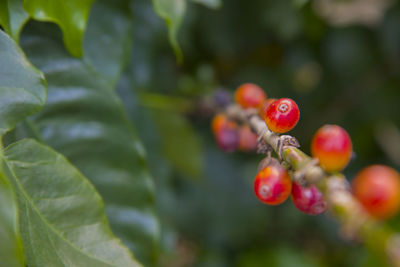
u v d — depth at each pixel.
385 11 0.63
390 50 0.63
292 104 0.24
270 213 0.63
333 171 0.22
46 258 0.24
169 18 0.31
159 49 0.49
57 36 0.30
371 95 0.65
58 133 0.29
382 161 0.68
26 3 0.27
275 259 0.61
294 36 0.60
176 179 0.58
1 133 0.24
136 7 0.42
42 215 0.25
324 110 0.66
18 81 0.25
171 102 0.49
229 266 0.62
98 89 0.30
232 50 0.57
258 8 0.55
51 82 0.29
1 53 0.25
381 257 0.19
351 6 0.60
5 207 0.22
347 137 0.22
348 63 0.64
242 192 0.61
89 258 0.25
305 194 0.24
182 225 0.58
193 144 0.51
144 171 0.31
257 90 0.31
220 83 0.60
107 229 0.26
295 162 0.23
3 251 0.21
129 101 0.38
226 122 0.34
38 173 0.25
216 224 0.60
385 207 0.20
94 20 0.32
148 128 0.41
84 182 0.26
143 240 0.30
